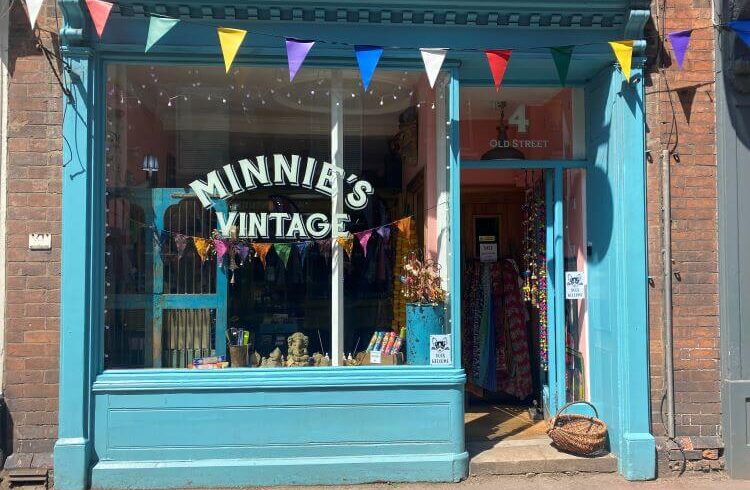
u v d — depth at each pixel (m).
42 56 4.29
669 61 4.64
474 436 5.09
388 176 4.78
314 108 4.73
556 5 4.39
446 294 4.69
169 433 4.30
